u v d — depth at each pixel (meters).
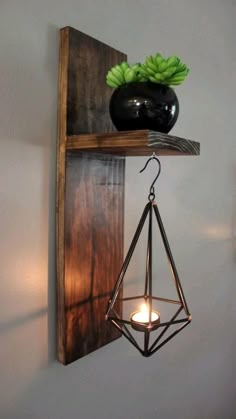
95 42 0.75
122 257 0.85
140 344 0.98
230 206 1.36
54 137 0.71
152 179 0.98
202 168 1.18
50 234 0.72
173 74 0.59
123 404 0.94
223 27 1.27
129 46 0.88
